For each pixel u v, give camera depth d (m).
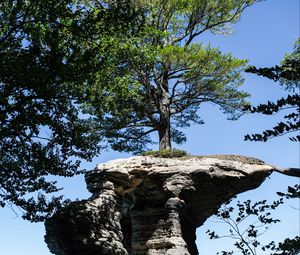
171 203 26.45
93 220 24.52
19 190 17.44
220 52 28.52
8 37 17.25
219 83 30.28
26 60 16.02
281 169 14.55
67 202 18.48
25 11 17.98
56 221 23.88
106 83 21.86
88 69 17.41
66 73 16.58
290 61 9.61
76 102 19.06
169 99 31.09
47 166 17.86
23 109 15.96
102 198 26.08
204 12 31.53
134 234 27.12
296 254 10.06
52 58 16.27
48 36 17.16
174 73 30.61
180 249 25.44
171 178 26.86
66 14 17.39
